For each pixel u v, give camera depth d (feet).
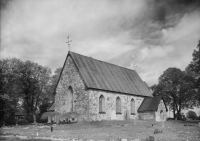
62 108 164.86
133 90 199.52
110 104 167.22
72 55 165.58
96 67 180.14
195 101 229.66
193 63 177.06
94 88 153.07
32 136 90.63
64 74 167.53
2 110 216.33
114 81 185.06
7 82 208.13
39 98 255.50
